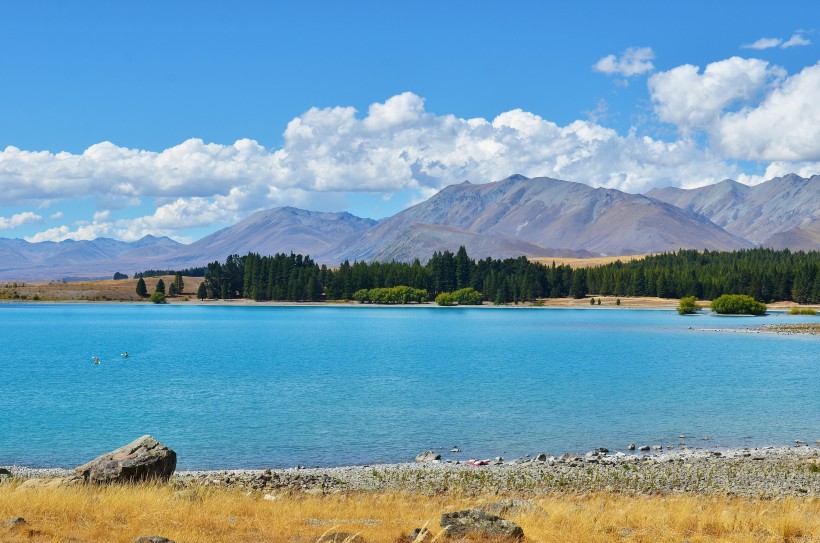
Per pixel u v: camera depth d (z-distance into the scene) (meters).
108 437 57.28
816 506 29.64
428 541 20.97
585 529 23.14
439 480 39.62
